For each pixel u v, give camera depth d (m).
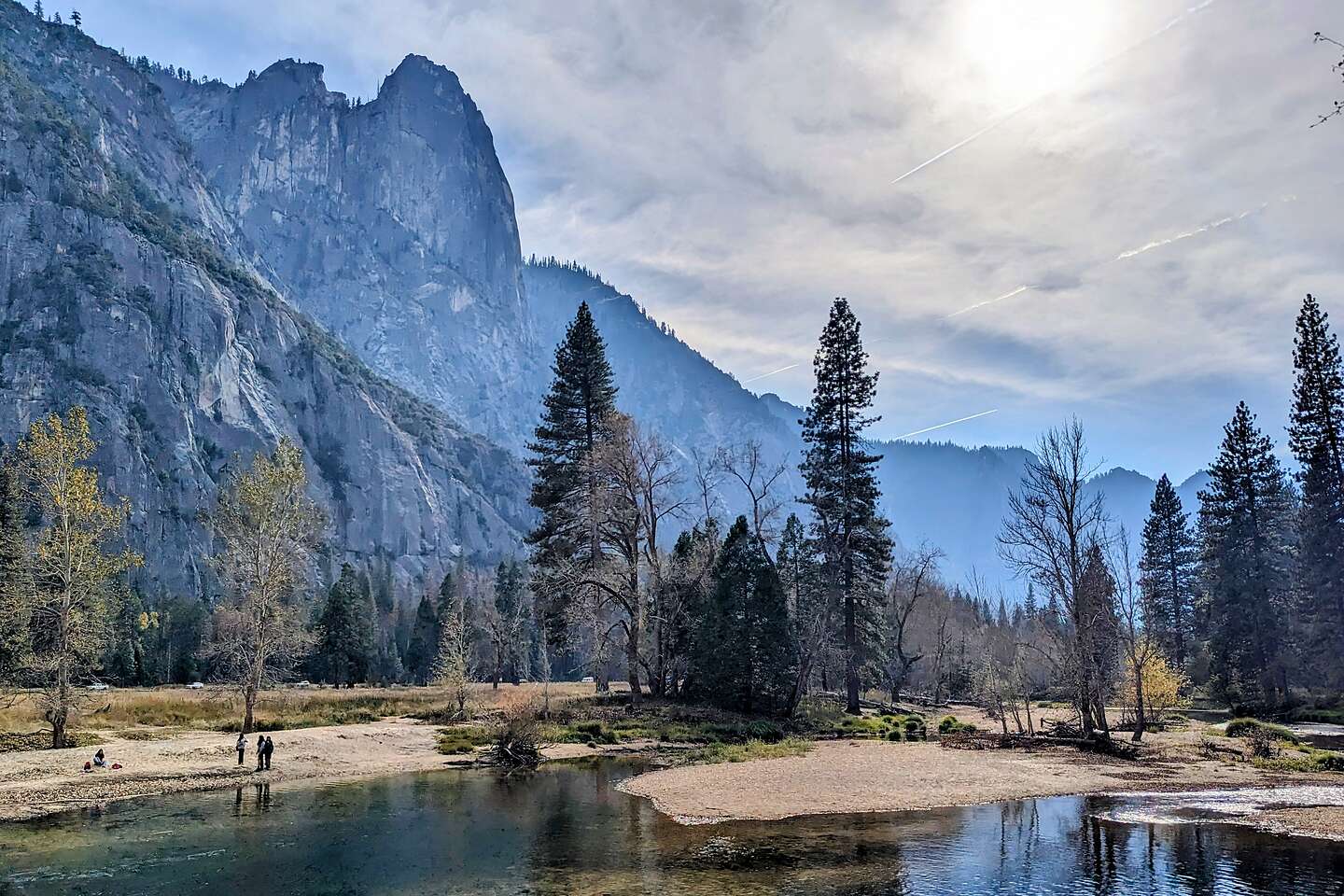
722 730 43.38
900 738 42.91
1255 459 68.38
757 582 49.81
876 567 55.28
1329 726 51.31
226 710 47.56
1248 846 20.44
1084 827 22.42
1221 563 68.50
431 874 18.20
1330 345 59.84
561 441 60.16
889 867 18.59
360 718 48.66
